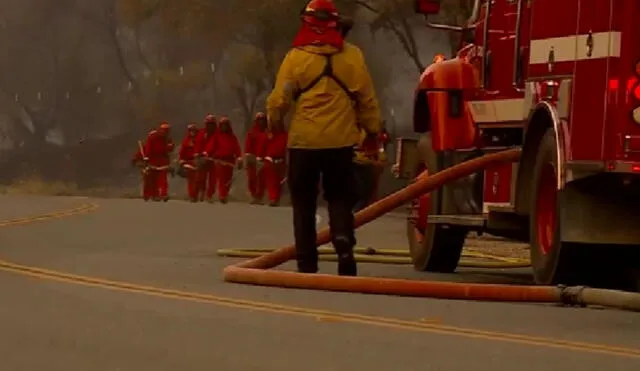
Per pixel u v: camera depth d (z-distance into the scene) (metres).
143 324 17.31
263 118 67.12
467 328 17.61
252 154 67.06
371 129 24.36
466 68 27.98
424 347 15.77
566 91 22.31
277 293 21.20
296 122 24.05
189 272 24.58
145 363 14.49
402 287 21.11
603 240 21.81
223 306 19.31
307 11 24.05
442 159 28.09
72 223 40.00
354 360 14.75
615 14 21.00
